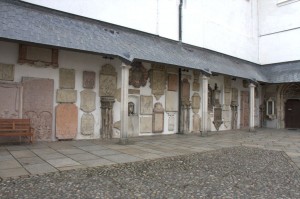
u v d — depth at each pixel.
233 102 17.41
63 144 9.12
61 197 4.12
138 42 11.35
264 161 7.39
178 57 12.23
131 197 4.23
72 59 10.25
